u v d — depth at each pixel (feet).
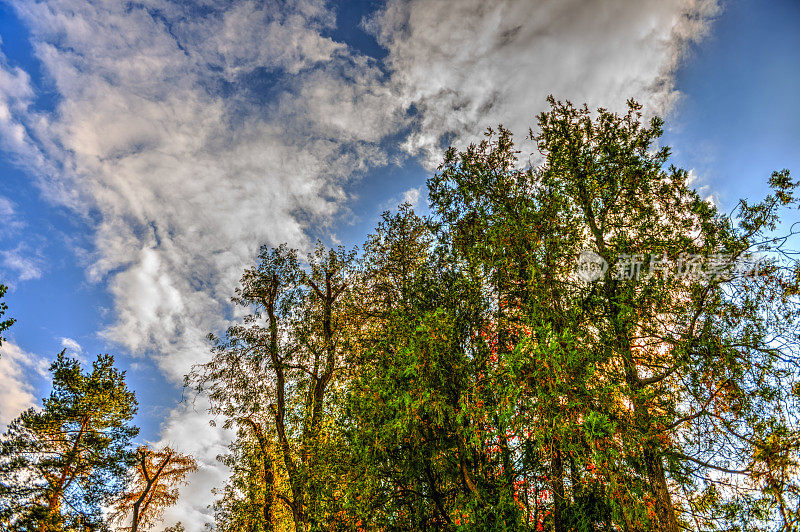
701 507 31.81
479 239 37.47
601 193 39.24
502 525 29.27
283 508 66.08
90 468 75.87
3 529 64.18
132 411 82.99
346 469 37.83
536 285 32.83
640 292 34.78
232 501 68.18
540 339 29.27
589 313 34.50
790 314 31.35
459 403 31.68
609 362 33.06
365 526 36.96
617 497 28.22
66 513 71.20
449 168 41.24
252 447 65.62
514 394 28.84
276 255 66.33
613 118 40.68
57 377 79.36
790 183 32.32
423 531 36.14
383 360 36.76
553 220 36.17
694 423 32.14
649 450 30.63
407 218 56.24
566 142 41.22
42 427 74.49
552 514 32.91
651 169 37.99
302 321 61.21
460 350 34.65
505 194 39.37
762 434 30.12
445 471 34.78
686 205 36.78
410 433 34.24
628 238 37.11
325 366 58.75
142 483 85.20
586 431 27.12
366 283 59.82
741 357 31.45
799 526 27.78
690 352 32.50
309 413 54.44
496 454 34.47
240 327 62.23
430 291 38.96
